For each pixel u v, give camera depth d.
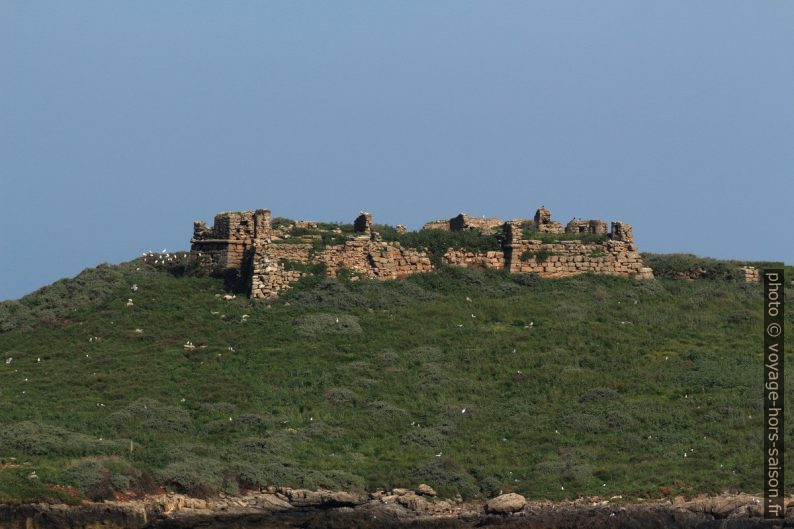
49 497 188.12
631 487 196.88
